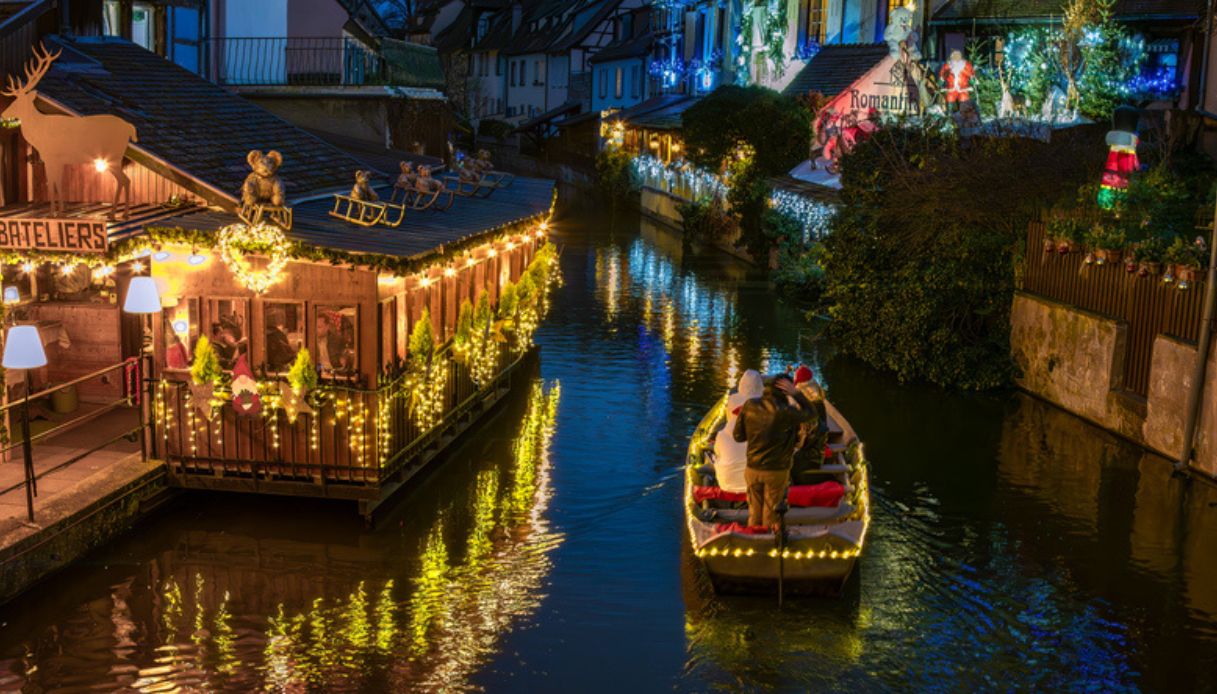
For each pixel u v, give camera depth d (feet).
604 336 76.38
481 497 45.57
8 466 41.63
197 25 85.05
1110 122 80.18
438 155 97.09
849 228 69.87
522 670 32.07
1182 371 48.98
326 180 55.11
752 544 34.78
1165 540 41.68
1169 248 50.67
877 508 44.68
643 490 46.68
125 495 40.11
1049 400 59.88
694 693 30.89
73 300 49.34
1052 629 34.91
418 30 208.03
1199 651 33.71
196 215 43.52
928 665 32.60
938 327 63.57
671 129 142.61
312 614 35.27
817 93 111.45
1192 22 95.35
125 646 32.96
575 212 164.96
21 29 45.60
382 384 41.24
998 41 106.22
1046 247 59.57
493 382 57.31
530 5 285.23
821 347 73.72
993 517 43.83
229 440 41.50
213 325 41.11
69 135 40.22
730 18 151.74
